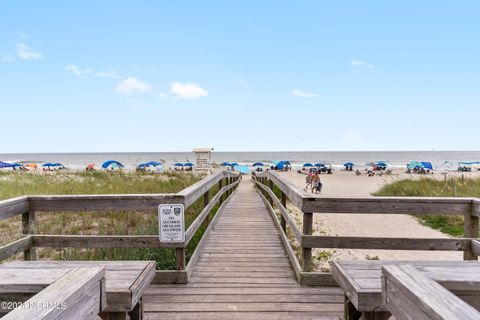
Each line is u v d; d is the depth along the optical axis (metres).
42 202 3.05
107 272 1.90
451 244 2.87
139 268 1.96
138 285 1.75
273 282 3.20
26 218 3.08
